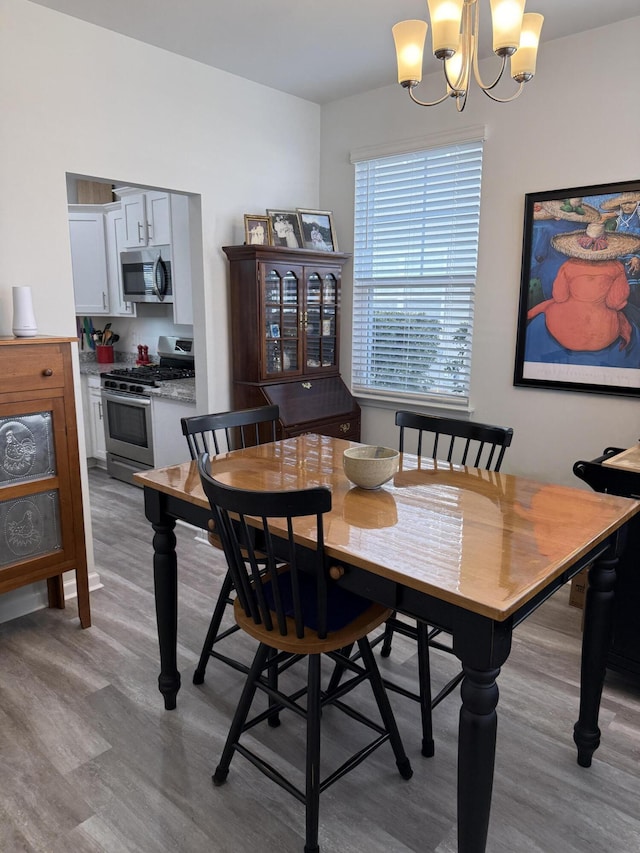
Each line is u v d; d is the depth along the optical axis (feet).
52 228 8.94
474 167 11.05
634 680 7.27
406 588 4.57
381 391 13.05
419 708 7.14
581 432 10.22
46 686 7.45
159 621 6.82
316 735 5.12
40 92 8.66
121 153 9.75
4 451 7.79
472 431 7.56
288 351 12.08
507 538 5.05
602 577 5.79
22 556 8.12
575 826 5.49
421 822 5.53
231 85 11.25
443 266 11.78
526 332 10.55
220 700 7.25
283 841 5.31
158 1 8.46
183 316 14.30
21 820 5.50
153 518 6.64
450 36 4.94
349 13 8.86
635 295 9.31
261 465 7.23
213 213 11.35
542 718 6.93
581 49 9.41
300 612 5.14
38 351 7.91
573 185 9.77
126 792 5.83
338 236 13.33
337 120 12.83
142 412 14.62
